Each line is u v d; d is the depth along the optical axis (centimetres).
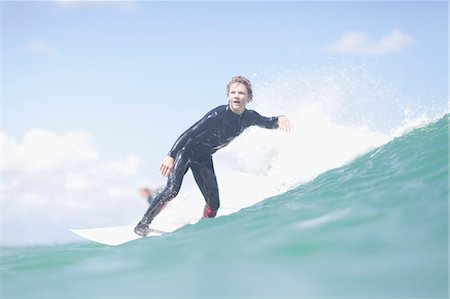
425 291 815
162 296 972
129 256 1370
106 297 1030
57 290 1139
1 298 1135
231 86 2028
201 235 1458
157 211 2083
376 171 1706
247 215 1648
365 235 1073
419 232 1023
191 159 2114
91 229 2273
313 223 1234
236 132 2080
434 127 1958
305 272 964
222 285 973
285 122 2117
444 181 1291
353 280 895
